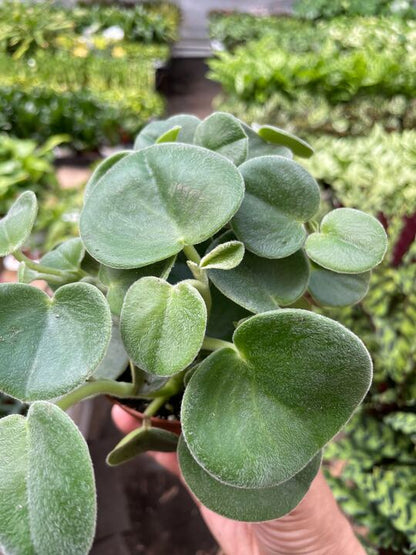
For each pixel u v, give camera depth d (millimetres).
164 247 137
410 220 399
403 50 1014
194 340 121
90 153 914
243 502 135
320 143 729
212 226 135
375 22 1257
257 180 158
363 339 371
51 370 121
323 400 124
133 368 159
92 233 141
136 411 203
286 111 842
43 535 104
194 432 119
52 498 106
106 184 149
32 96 891
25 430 117
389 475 322
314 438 123
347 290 185
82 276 187
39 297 133
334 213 162
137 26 1418
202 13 1643
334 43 1116
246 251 160
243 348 130
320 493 220
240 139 173
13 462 113
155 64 1265
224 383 128
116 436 452
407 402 339
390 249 398
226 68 968
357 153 690
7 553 103
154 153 151
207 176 142
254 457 120
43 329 129
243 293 148
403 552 311
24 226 147
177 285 134
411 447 337
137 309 131
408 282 360
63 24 1348
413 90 895
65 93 924
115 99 952
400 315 370
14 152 713
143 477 445
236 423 124
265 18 1440
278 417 126
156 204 145
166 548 406
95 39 1282
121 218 145
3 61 1092
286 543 227
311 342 122
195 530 417
